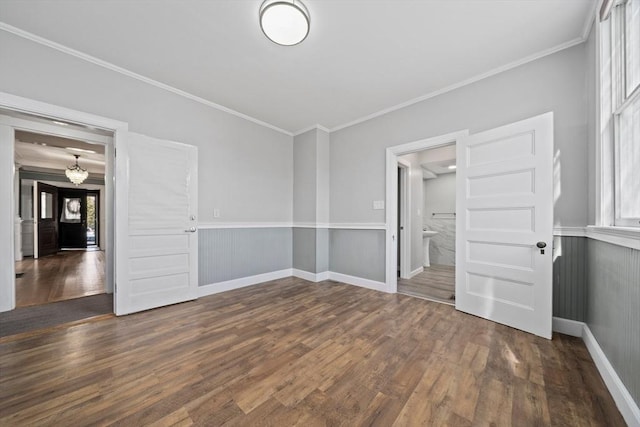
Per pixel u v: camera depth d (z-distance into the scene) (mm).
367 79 2758
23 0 1752
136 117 2701
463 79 2742
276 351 1894
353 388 1490
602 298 1689
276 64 2514
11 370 1640
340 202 4020
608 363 1521
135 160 2664
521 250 2252
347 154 3934
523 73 2398
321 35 2104
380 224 3525
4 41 2025
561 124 2201
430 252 5852
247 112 3605
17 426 1206
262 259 3945
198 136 3207
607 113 1755
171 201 2912
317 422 1241
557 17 1904
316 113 3623
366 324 2379
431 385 1516
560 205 2193
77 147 4734
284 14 1761
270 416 1277
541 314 2115
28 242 6328
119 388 1476
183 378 1571
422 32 2070
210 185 3334
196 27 2029
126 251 2594
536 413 1297
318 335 2152
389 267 3408
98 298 3131
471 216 2627
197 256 3121
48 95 2207
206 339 2072
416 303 2967
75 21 1965
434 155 4629
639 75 1489
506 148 2361
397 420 1256
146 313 2639
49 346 1947
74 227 8008
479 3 1783
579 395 1423
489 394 1435
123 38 2158
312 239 4043
